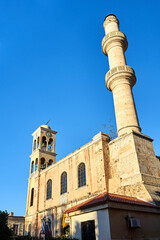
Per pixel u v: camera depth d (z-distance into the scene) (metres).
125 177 23.39
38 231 35.09
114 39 32.59
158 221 16.66
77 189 29.19
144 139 25.61
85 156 29.72
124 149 24.92
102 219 13.80
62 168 34.34
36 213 37.03
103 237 13.30
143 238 14.57
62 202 31.45
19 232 41.41
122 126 26.72
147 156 24.38
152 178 22.67
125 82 29.19
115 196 17.28
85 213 15.42
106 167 25.81
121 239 13.23
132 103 28.11
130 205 15.05
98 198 16.27
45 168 41.22
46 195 36.94
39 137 46.88
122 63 31.14
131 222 14.04
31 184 42.81
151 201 19.20
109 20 36.25
